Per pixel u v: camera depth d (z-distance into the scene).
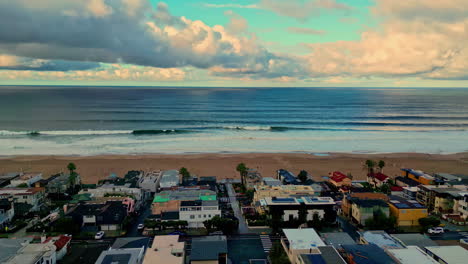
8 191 85.81
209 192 87.50
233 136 195.75
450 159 146.75
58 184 96.19
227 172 123.44
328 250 53.94
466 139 193.75
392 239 60.69
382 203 77.19
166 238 58.59
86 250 60.19
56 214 78.56
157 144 171.12
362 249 53.69
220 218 71.88
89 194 88.25
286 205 75.44
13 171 120.50
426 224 74.00
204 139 185.62
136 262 51.41
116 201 81.94
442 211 84.38
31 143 170.75
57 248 56.59
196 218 75.44
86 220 73.12
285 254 59.91
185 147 165.00
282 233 72.62
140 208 88.19
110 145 167.38
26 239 59.31
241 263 59.78
